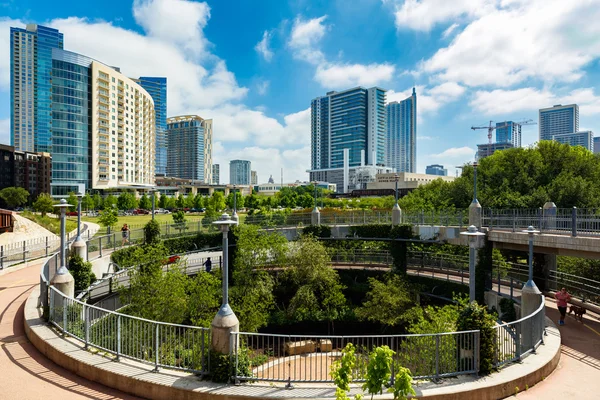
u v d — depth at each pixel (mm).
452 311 13602
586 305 18734
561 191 35062
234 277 27031
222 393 8281
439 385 9000
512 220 23375
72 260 17375
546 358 11164
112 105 112312
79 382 9008
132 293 17922
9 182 108000
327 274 27922
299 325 26984
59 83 100062
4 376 9062
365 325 27422
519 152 45938
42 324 11742
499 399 9250
